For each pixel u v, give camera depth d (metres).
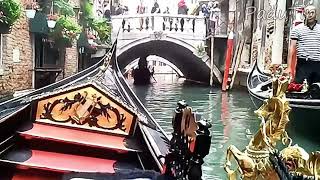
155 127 4.44
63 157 3.54
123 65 25.62
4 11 8.31
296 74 7.72
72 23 12.54
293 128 8.02
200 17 21.12
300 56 7.64
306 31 7.55
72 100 4.04
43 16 11.59
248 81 11.29
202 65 22.23
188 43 21.19
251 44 20.22
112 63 7.16
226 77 19.31
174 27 21.09
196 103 15.59
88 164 3.45
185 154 2.18
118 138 3.95
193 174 2.01
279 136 2.03
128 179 2.52
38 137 3.63
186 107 2.34
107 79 6.36
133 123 4.08
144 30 20.94
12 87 10.40
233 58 20.78
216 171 6.93
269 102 2.09
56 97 4.02
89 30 17.66
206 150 2.00
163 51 25.17
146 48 23.78
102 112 4.06
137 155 3.65
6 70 9.92
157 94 18.91
